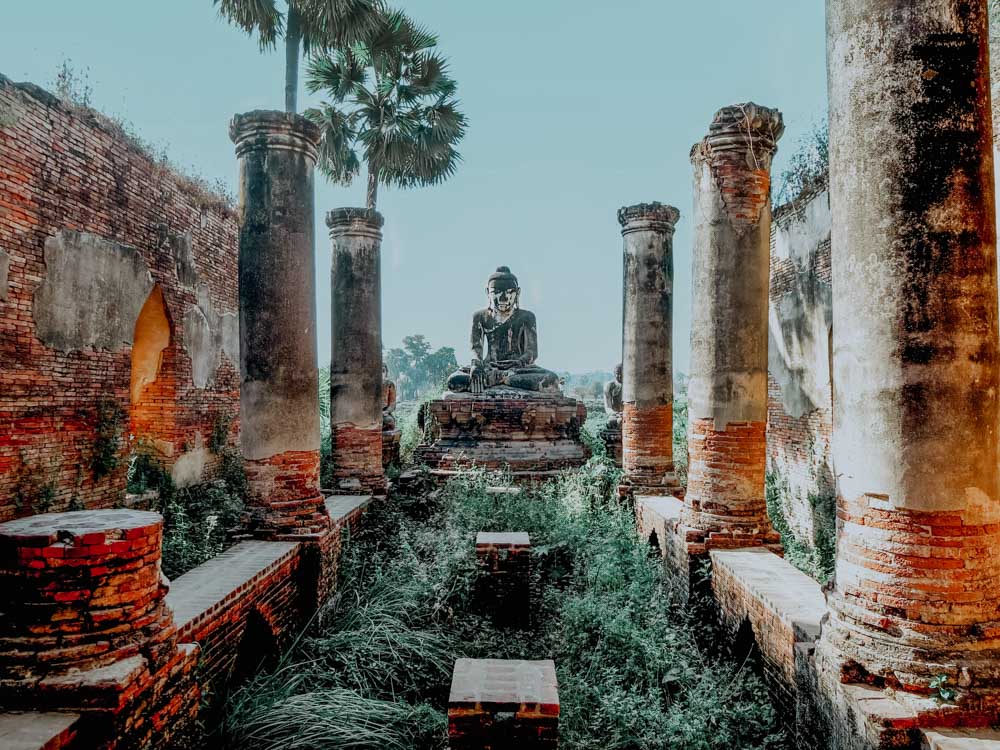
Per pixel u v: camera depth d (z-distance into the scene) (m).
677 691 5.76
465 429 13.85
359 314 11.35
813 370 10.26
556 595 7.95
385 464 13.38
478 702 4.02
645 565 8.29
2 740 3.26
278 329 7.49
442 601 7.26
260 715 4.95
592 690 5.55
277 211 7.53
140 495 10.57
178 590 5.40
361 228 11.38
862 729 3.73
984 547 3.85
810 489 10.40
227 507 11.32
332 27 10.70
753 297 7.48
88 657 3.68
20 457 7.99
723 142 7.49
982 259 3.91
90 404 9.23
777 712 5.29
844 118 4.17
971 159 3.90
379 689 5.79
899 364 3.91
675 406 16.31
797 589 5.83
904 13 3.93
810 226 10.30
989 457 3.88
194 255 12.33
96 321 9.34
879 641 3.93
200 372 12.62
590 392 38.22
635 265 11.59
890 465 3.94
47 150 8.39
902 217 3.91
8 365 7.79
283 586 6.61
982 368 3.87
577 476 11.96
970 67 3.93
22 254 8.00
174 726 4.17
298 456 7.53
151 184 10.78
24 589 3.70
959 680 3.67
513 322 15.64
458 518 9.83
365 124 15.14
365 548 9.26
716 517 7.43
